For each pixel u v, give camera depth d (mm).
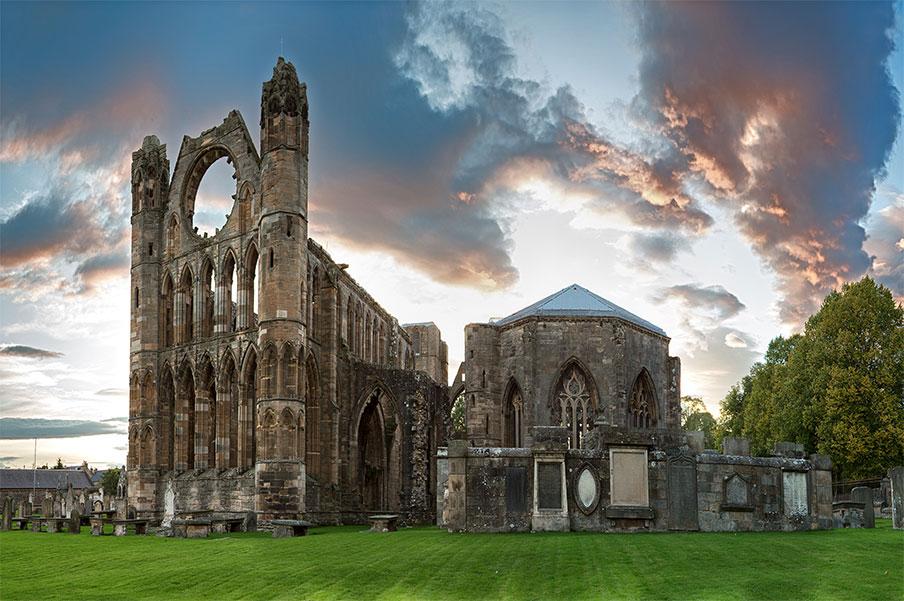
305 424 70375
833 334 89125
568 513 45062
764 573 29172
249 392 73000
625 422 78062
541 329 79188
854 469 84250
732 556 32969
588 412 78188
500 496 45250
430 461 84625
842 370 85625
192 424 79812
